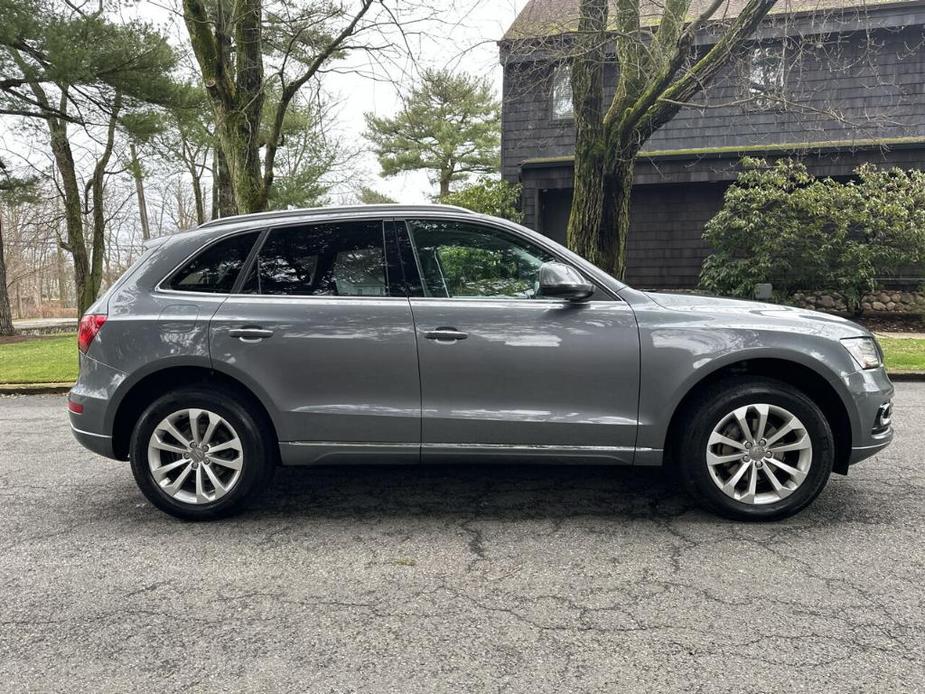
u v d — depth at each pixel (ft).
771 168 42.34
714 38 44.14
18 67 42.83
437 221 11.46
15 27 39.65
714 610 8.10
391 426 10.93
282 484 13.52
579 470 14.32
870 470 13.91
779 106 32.24
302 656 7.21
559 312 10.89
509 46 28.78
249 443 11.15
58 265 144.25
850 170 41.86
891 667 6.82
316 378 10.93
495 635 7.60
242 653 7.29
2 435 19.13
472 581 9.03
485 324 10.84
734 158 43.42
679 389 10.62
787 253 39.19
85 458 16.26
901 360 28.55
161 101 47.47
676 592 8.59
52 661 7.18
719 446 10.94
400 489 13.11
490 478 13.80
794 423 10.68
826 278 38.81
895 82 45.27
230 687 6.66
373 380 10.91
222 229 11.58
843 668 6.82
